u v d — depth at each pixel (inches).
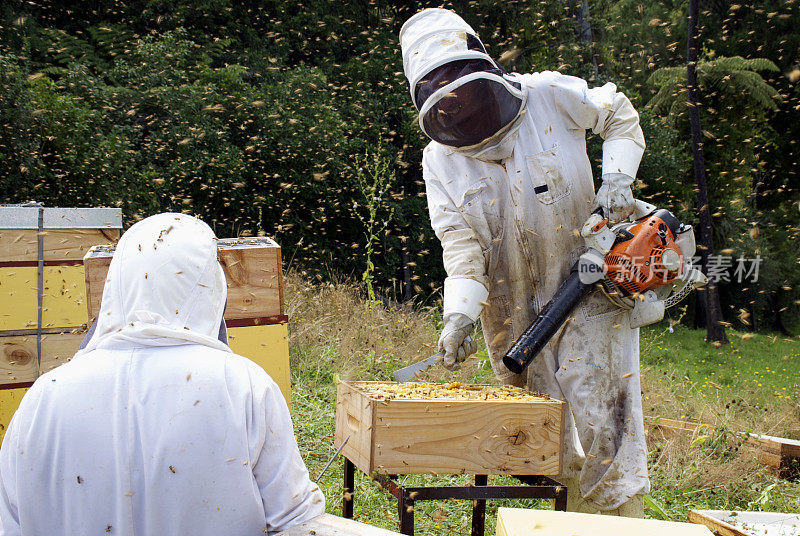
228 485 49.2
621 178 115.6
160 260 53.6
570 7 642.8
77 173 352.2
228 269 113.0
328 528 50.2
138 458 48.6
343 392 103.5
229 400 50.5
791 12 618.2
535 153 113.8
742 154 597.6
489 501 142.7
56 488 48.4
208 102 435.8
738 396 267.3
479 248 117.0
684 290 122.8
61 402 49.4
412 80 110.1
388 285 552.1
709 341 487.2
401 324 277.4
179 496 48.4
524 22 579.5
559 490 92.6
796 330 708.0
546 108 116.1
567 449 122.6
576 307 114.3
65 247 126.8
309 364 225.5
